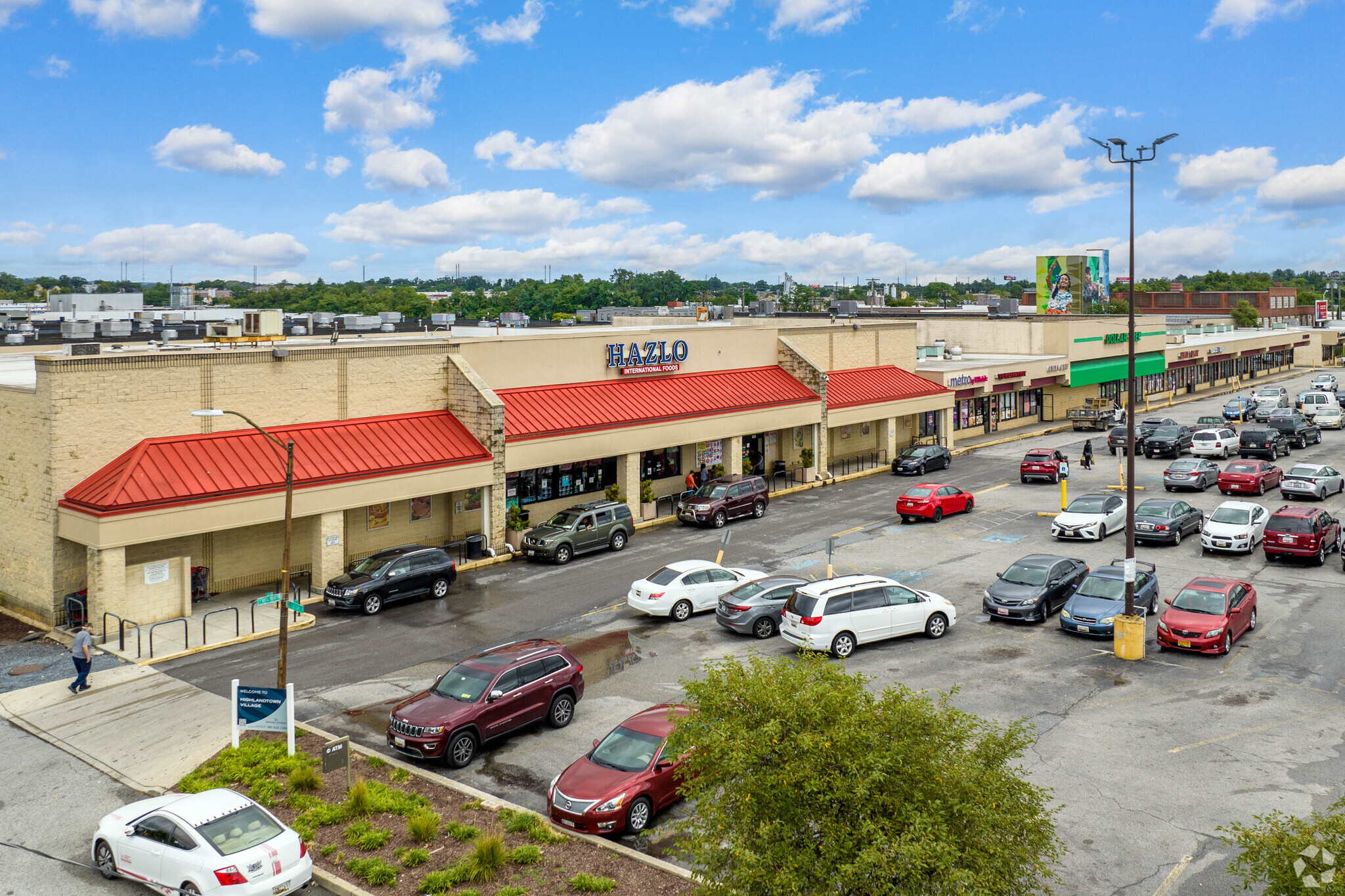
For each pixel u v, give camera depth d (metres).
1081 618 26.05
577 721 21.52
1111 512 38.12
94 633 27.28
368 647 26.83
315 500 31.42
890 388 57.19
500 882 14.86
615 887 14.55
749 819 11.22
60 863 16.34
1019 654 25.02
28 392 28.70
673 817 17.02
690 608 28.95
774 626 27.23
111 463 29.12
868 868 10.38
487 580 33.66
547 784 18.56
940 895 10.34
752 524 41.59
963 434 64.88
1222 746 18.92
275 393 32.88
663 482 46.47
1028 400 72.19
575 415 40.75
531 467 38.12
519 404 39.81
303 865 14.91
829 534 39.38
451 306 173.50
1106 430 67.19
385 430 35.38
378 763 19.42
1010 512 42.69
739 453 47.28
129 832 15.40
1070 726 20.09
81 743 21.27
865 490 48.72
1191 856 14.98
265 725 20.12
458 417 37.56
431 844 16.14
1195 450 54.62
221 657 26.11
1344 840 9.84
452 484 35.19
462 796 18.00
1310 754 18.41
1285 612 27.67
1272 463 51.28
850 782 10.88
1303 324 157.62
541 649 21.42
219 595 31.39
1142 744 19.08
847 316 79.25
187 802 15.48
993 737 12.45
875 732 11.36
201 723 22.02
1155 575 29.02
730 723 11.78
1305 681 22.39
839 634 24.88
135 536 27.59
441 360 37.66
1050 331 73.06
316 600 31.20
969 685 22.75
